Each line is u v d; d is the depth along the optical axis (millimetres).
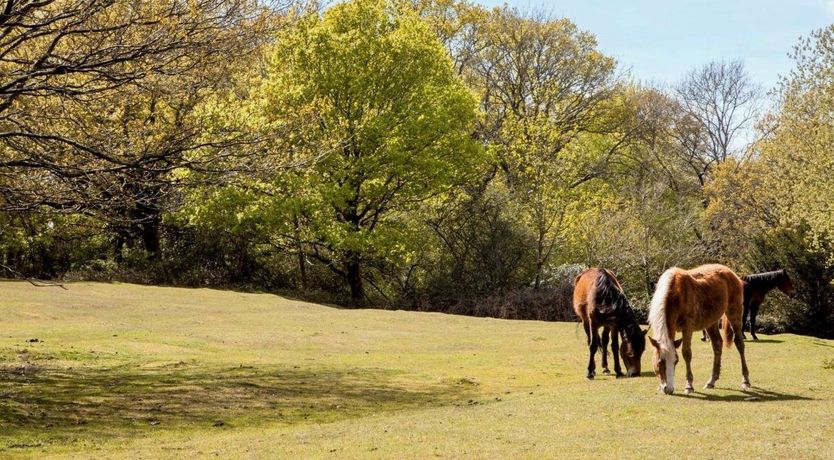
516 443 9180
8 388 13219
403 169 35094
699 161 54469
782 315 33688
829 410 10742
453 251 37719
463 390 14547
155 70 13516
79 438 10312
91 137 13602
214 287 36469
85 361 16391
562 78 48281
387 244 35219
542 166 37781
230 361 17406
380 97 35656
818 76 27938
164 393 13508
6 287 29547
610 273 15672
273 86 33562
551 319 33250
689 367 12508
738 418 10219
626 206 40656
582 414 10852
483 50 49281
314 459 8672
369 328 24672
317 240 37062
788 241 33094
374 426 10695
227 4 14320
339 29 36125
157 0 13406
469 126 38500
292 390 14242
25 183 13523
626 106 51188
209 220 34219
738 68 53125
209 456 9039
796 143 32500
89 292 29797
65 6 13461
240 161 15195
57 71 12562
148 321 23562
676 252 37656
